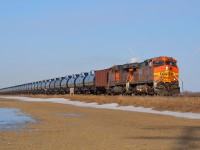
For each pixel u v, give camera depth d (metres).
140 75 47.97
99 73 64.06
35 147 13.44
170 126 20.52
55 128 20.45
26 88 132.62
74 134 17.39
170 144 13.65
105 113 33.00
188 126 20.33
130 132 17.92
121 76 54.66
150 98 38.38
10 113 34.69
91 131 18.64
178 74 43.84
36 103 59.78
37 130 19.50
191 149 12.37
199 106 29.94
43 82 108.31
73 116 29.88
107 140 15.07
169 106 32.72
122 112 33.94
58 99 70.12
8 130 19.66
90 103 51.56
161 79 42.97
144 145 13.52
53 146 13.62
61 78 91.75
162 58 43.66
